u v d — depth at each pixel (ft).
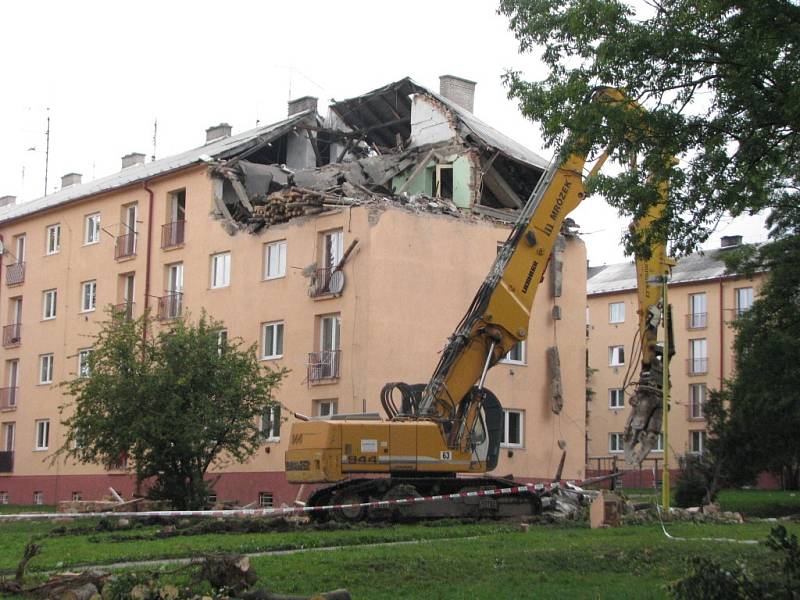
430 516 74.84
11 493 147.43
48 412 143.74
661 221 49.11
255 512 67.15
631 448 67.62
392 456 74.08
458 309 111.34
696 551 51.01
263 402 89.76
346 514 74.18
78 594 36.60
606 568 46.78
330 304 108.27
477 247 114.01
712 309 193.98
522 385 117.08
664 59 47.29
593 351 208.95
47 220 148.87
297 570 45.16
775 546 36.76
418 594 40.11
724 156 47.55
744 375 119.55
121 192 135.44
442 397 74.54
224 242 120.06
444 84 138.92
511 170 127.13
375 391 103.65
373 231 105.91
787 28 44.55
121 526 73.51
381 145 138.21
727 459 121.39
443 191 123.65
